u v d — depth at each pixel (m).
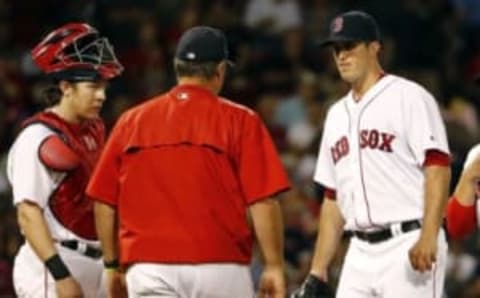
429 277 26.03
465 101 58.41
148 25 59.81
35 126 26.23
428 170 25.78
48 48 26.44
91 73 26.23
